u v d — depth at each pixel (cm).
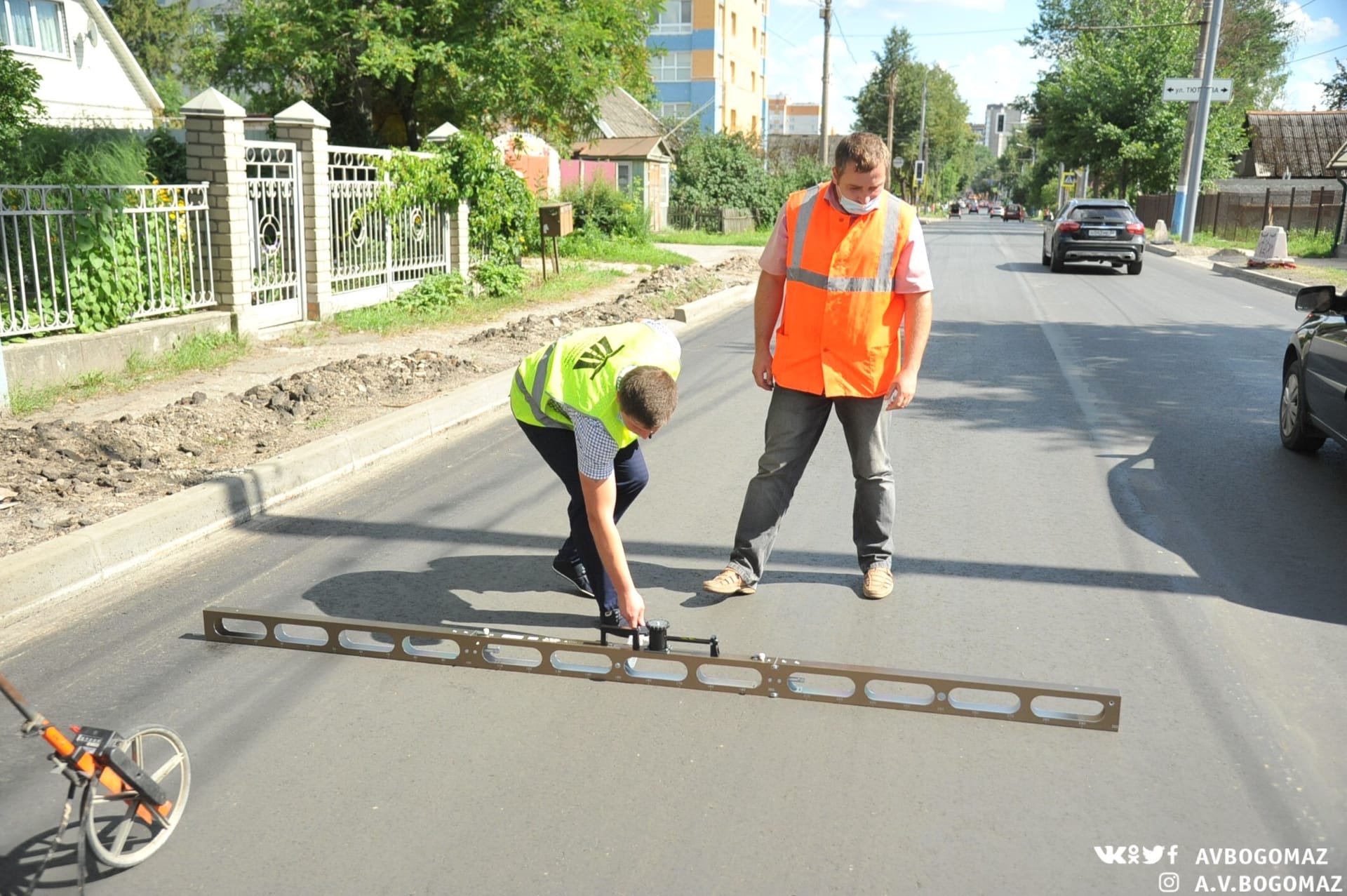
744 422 780
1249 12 5925
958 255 2712
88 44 2541
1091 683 363
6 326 789
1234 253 2583
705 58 5347
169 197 943
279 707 344
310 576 463
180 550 495
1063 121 4509
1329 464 659
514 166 2380
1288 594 445
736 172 3747
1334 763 312
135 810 262
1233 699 352
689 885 253
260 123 2094
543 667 371
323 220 1125
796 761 312
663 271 1761
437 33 1755
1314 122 4750
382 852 266
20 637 398
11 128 928
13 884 256
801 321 426
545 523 541
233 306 1003
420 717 338
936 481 617
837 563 484
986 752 318
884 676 342
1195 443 711
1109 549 501
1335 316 649
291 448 632
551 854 265
